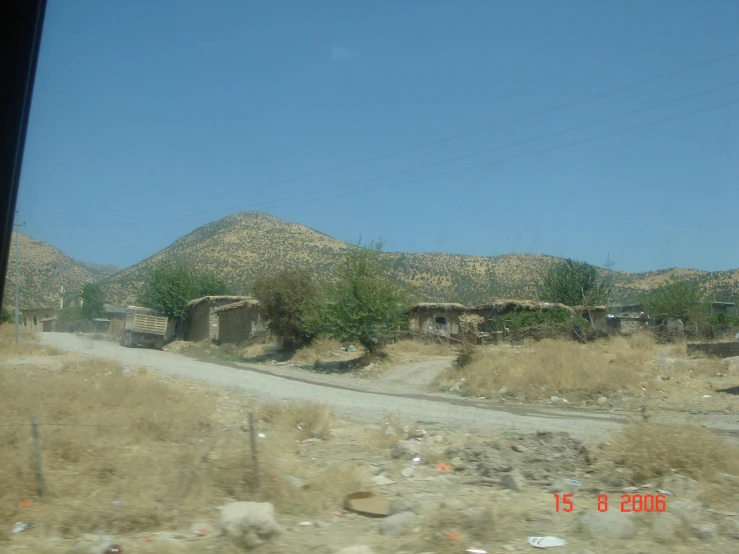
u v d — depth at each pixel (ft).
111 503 26.66
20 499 26.99
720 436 38.86
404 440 46.47
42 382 59.21
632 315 154.92
